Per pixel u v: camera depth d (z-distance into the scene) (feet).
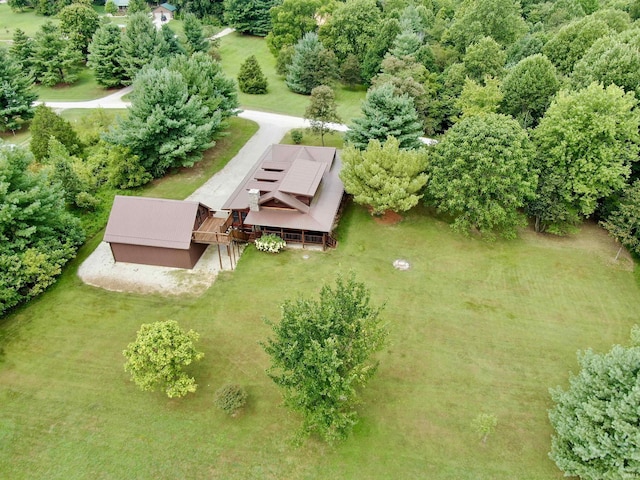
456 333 93.45
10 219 97.66
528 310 99.45
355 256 115.14
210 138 163.94
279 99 228.22
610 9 222.28
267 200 115.14
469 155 113.09
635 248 110.11
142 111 140.97
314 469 69.31
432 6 316.19
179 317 96.94
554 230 119.44
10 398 80.23
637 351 63.98
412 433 74.33
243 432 74.43
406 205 114.93
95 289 104.99
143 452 71.72
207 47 265.95
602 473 60.03
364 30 246.88
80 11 264.52
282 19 265.34
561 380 83.66
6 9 367.66
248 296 102.42
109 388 81.92
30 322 95.91
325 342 60.70
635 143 129.18
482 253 117.08
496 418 74.64
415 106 166.30
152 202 110.01
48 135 148.66
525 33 242.37
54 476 68.59
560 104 120.37
